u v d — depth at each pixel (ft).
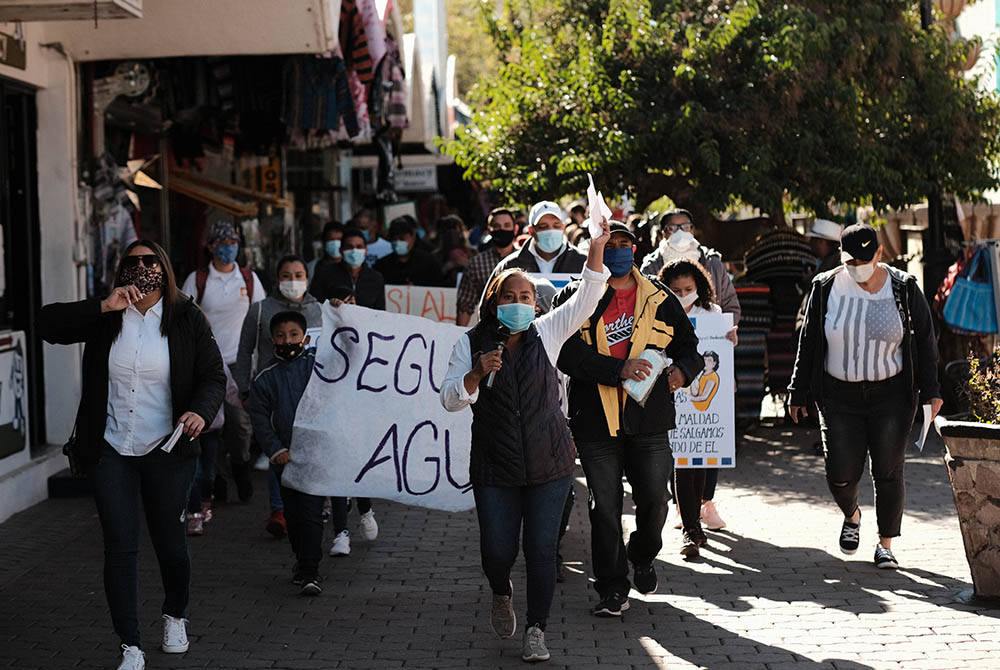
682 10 45.93
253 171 60.34
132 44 34.94
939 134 43.86
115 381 18.83
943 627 20.67
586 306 18.89
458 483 23.88
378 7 46.06
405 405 23.79
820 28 42.50
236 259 33.73
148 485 19.13
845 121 43.09
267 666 19.39
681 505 25.84
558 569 24.12
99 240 37.27
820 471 35.27
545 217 26.86
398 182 87.04
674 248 30.14
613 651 19.84
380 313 23.91
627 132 44.39
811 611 21.81
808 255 42.83
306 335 24.50
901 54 44.19
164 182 46.29
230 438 32.27
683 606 22.34
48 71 34.76
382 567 25.63
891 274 24.02
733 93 43.27
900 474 24.31
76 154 35.42
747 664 19.04
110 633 21.21
